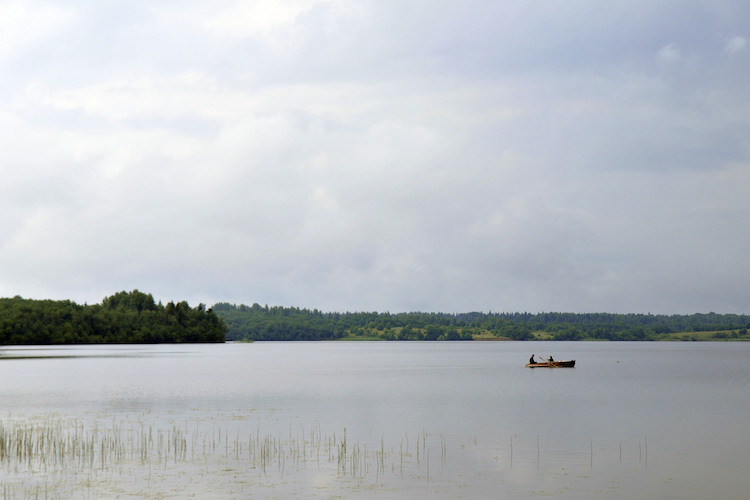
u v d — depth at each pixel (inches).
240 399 2573.8
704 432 1764.3
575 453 1467.8
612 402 2514.8
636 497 1124.5
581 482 1213.7
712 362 6427.2
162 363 5551.2
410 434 1717.5
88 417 2000.5
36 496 1103.6
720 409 2282.2
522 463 1362.0
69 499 1087.6
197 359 6604.3
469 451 1483.8
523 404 2434.8
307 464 1339.8
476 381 3659.0
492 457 1419.8
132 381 3503.9
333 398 2635.3
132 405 2330.2
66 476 1230.9
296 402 2465.6
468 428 1824.6
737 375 4229.8
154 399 2546.8
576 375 4266.7
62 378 3688.5
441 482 1206.9
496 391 2997.0
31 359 6053.2
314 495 1117.1
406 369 5049.2
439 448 1518.2
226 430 1759.4
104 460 1358.3
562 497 1118.4
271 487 1163.3
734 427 1857.8
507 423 1924.2
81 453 1421.0
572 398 2667.3
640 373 4461.1
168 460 1363.2
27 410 2172.7
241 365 5511.8
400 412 2172.7
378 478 1231.5
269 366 5403.5
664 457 1424.7
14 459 1359.5
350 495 1119.6
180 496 1106.7
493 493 1138.0
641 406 2369.6
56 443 1528.1
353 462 1360.7
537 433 1739.7
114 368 4722.0
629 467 1330.0
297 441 1593.3
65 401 2458.2
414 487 1170.6
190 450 1466.5
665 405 2405.3
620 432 1760.6
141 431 1721.2
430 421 1961.1
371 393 2878.9
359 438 1647.4
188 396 2679.6
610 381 3666.3
